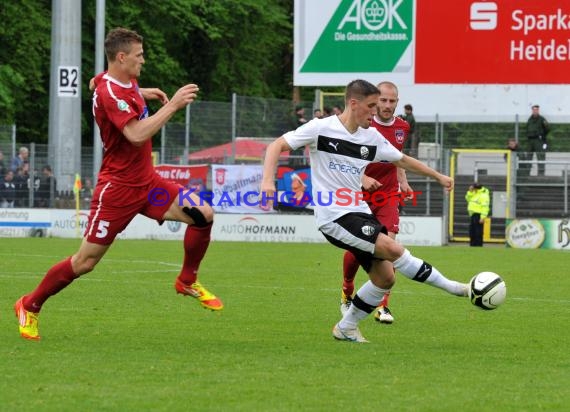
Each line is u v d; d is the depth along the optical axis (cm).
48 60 9531
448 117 6881
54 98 6888
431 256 4931
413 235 6056
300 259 4594
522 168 6500
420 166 2130
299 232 6106
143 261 4328
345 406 1493
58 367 1786
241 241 6084
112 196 2025
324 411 1461
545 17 6706
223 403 1508
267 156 2019
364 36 6912
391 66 6900
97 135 6438
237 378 1697
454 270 4116
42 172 6425
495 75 6794
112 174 2027
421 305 2895
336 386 1636
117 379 1681
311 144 2059
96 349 1995
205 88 10638
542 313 2723
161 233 6284
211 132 6556
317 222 2078
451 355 1973
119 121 1959
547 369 1823
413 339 2211
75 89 6725
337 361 1878
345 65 6938
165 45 10131
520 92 6800
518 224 5853
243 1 10269
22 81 8719
